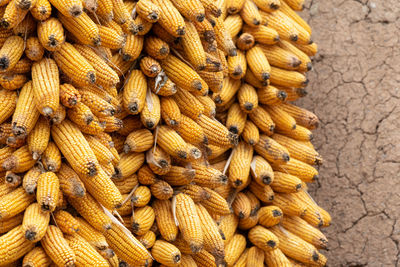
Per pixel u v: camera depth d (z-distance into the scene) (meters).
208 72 2.62
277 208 2.83
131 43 2.54
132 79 2.58
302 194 2.92
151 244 2.55
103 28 2.41
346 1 3.41
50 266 2.32
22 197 2.30
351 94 3.37
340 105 3.38
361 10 3.39
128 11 2.56
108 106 2.37
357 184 3.32
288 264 2.82
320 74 3.41
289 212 2.87
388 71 3.33
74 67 2.32
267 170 2.80
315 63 3.42
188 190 2.61
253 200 2.86
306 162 2.92
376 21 3.37
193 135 2.59
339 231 3.32
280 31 2.90
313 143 3.39
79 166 2.30
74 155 2.31
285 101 3.00
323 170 3.37
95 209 2.37
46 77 2.30
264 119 2.85
